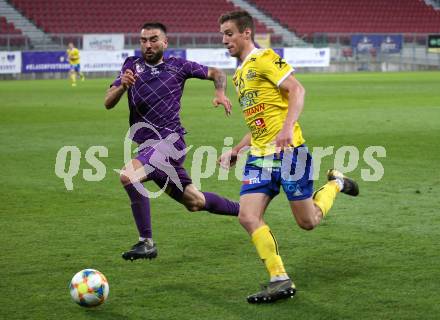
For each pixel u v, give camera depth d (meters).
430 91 54.69
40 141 28.52
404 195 17.69
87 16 88.81
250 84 10.77
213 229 14.75
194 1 95.88
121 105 45.28
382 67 95.50
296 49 89.62
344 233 14.17
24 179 20.69
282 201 17.33
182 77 13.05
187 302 10.38
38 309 10.13
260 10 98.75
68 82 72.88
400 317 9.58
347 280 11.23
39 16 86.12
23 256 12.87
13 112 40.38
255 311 9.95
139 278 11.55
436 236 13.80
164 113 12.84
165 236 14.23
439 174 20.36
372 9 104.31
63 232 14.63
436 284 10.92
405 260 12.25
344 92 54.22
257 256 12.73
